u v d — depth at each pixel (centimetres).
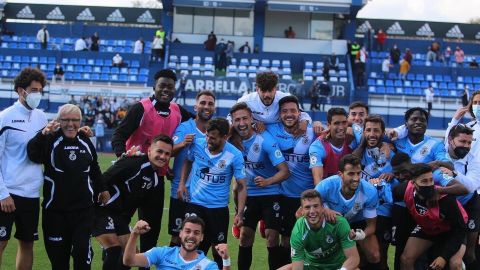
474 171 728
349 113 796
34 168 672
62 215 669
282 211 783
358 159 668
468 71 3353
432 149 743
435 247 716
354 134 757
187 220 622
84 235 663
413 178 676
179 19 3609
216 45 3375
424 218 694
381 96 3128
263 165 775
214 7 3503
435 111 3072
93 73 3238
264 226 819
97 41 3412
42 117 689
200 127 754
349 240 664
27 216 670
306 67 3412
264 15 3591
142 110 739
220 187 726
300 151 771
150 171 699
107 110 2673
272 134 773
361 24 3806
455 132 718
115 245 689
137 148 705
